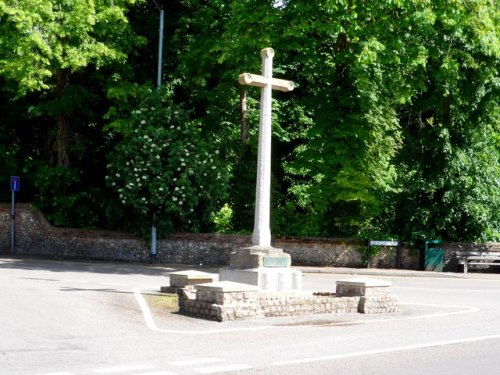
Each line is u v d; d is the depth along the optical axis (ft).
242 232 85.46
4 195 91.97
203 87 91.86
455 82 75.92
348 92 78.79
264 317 39.50
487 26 71.77
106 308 40.45
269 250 44.14
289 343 31.86
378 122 86.84
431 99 86.94
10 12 71.51
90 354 28.19
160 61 85.71
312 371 25.62
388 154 90.84
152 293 48.03
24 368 25.29
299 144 97.25
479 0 71.51
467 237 88.02
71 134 88.63
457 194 85.05
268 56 46.11
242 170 90.63
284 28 72.84
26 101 88.28
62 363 26.30
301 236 84.43
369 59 67.72
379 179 89.51
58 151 87.56
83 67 85.05
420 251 85.61
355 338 33.68
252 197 89.30
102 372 24.85
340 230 85.87
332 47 81.97
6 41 75.10
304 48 75.87
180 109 84.79
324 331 35.91
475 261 85.81
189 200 82.12
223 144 92.99
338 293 45.70
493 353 30.17
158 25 91.76
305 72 84.02
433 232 85.71
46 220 86.84
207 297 38.75
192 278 48.08
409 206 87.04
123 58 81.46
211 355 28.58
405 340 33.32
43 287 48.49
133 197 81.51
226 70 86.28
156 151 81.35
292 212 87.71
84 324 35.17
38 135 93.56
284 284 43.88
